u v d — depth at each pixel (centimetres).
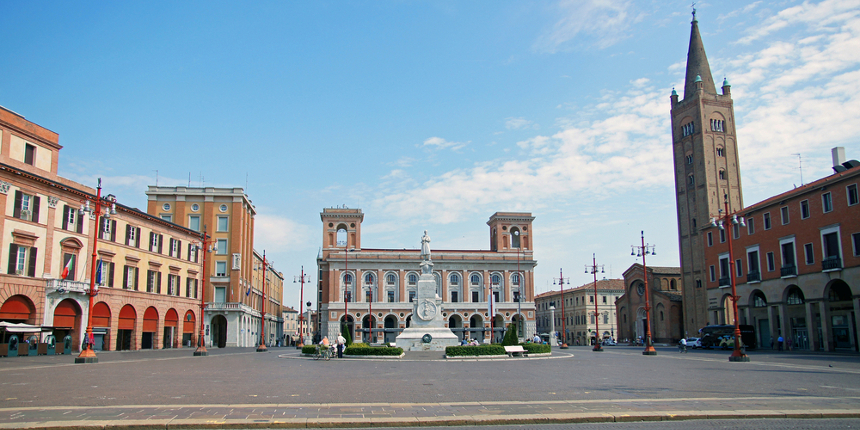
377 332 11706
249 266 9619
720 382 2169
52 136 5200
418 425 1270
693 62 10262
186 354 5075
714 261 7775
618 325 11512
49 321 4859
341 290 11862
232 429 1227
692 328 9531
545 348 4488
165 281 6775
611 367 3159
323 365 3369
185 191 8625
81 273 5272
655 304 10344
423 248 5191
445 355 3922
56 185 4969
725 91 10100
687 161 10069
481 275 12281
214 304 8344
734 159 9819
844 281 5472
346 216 12575
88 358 3416
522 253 12550
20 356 4206
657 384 2091
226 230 8656
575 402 1563
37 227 4800
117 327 5791
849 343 5606
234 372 2728
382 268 12025
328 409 1428
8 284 4506
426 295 5069
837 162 6981
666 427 1248
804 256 6000
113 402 1542
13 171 4556
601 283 13325
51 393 1750
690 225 9825
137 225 6234
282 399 1633
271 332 12862
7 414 1320
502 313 12112
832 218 5622
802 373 2650
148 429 1207
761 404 1522
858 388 1930
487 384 2102
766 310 6800
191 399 1620
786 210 6331
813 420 1335
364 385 2059
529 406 1489
